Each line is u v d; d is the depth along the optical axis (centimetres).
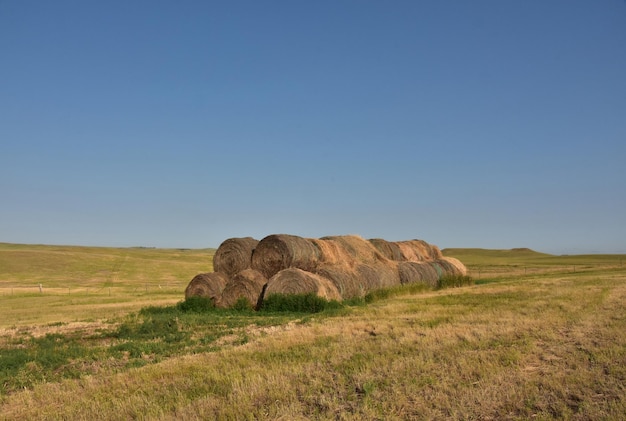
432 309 1839
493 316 1561
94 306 2830
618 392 760
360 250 3041
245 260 2614
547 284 2977
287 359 1042
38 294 4259
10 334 1689
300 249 2519
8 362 1178
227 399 800
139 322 1886
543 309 1692
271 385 854
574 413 693
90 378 992
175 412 750
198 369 1007
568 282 3075
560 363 952
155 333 1581
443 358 1001
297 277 2209
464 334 1241
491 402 739
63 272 7044
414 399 761
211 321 1814
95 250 11400
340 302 2314
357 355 1048
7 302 3369
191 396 830
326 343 1213
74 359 1230
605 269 5338
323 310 2048
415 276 3150
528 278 4172
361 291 2589
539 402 737
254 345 1249
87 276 6769
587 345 1084
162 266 8038
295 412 725
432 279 3319
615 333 1209
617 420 657
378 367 946
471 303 2020
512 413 706
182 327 1695
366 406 720
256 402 785
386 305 2120
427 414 704
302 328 1502
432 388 812
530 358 992
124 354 1274
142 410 767
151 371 1005
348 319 1675
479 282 3916
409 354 1043
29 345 1467
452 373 879
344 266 2642
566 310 1647
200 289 2477
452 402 742
